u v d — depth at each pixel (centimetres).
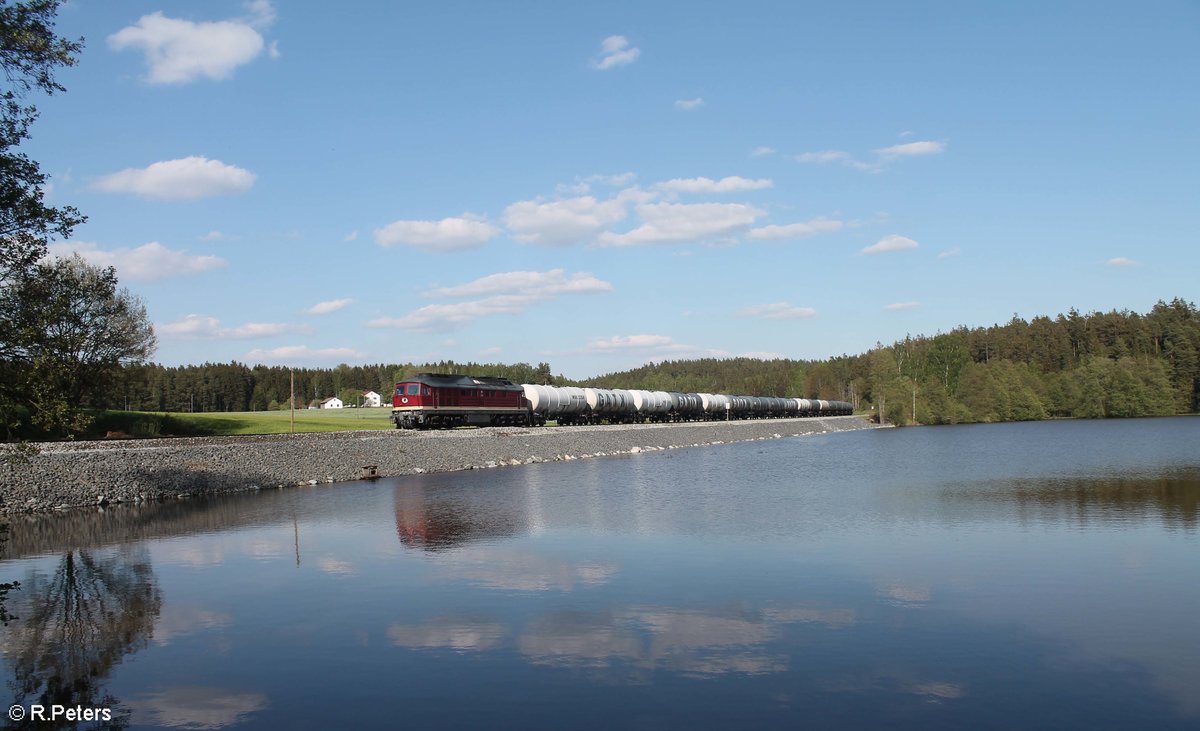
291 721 1351
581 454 7094
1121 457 6725
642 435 8400
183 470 4288
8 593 2192
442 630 1831
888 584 2258
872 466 6175
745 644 1736
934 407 14838
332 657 1658
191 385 17575
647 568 2455
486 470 5675
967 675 1561
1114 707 1415
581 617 1930
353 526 3209
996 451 7688
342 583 2262
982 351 19162
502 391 7688
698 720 1353
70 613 1989
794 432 11912
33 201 2039
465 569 2439
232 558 2605
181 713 1388
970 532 3106
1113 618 1930
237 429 7244
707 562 2542
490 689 1487
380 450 5531
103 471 4003
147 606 2044
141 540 2925
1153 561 2566
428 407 6812
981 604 2052
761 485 4794
